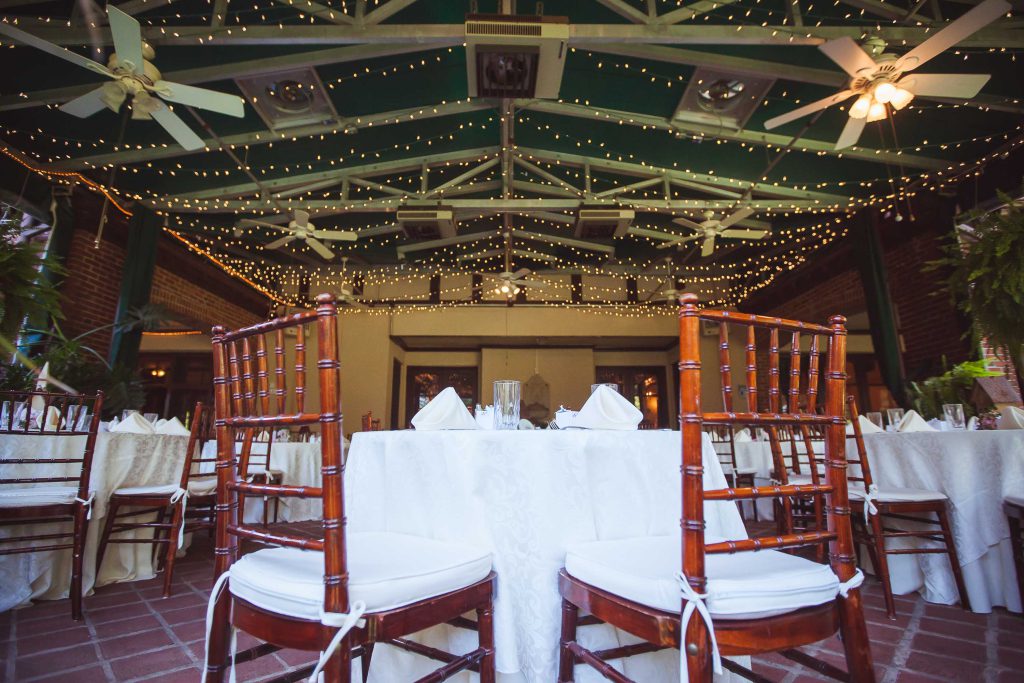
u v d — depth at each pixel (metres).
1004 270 2.32
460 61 4.66
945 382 3.97
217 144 5.11
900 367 5.63
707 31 3.72
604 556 1.12
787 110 4.82
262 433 4.29
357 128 5.26
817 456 3.06
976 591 2.12
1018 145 4.66
